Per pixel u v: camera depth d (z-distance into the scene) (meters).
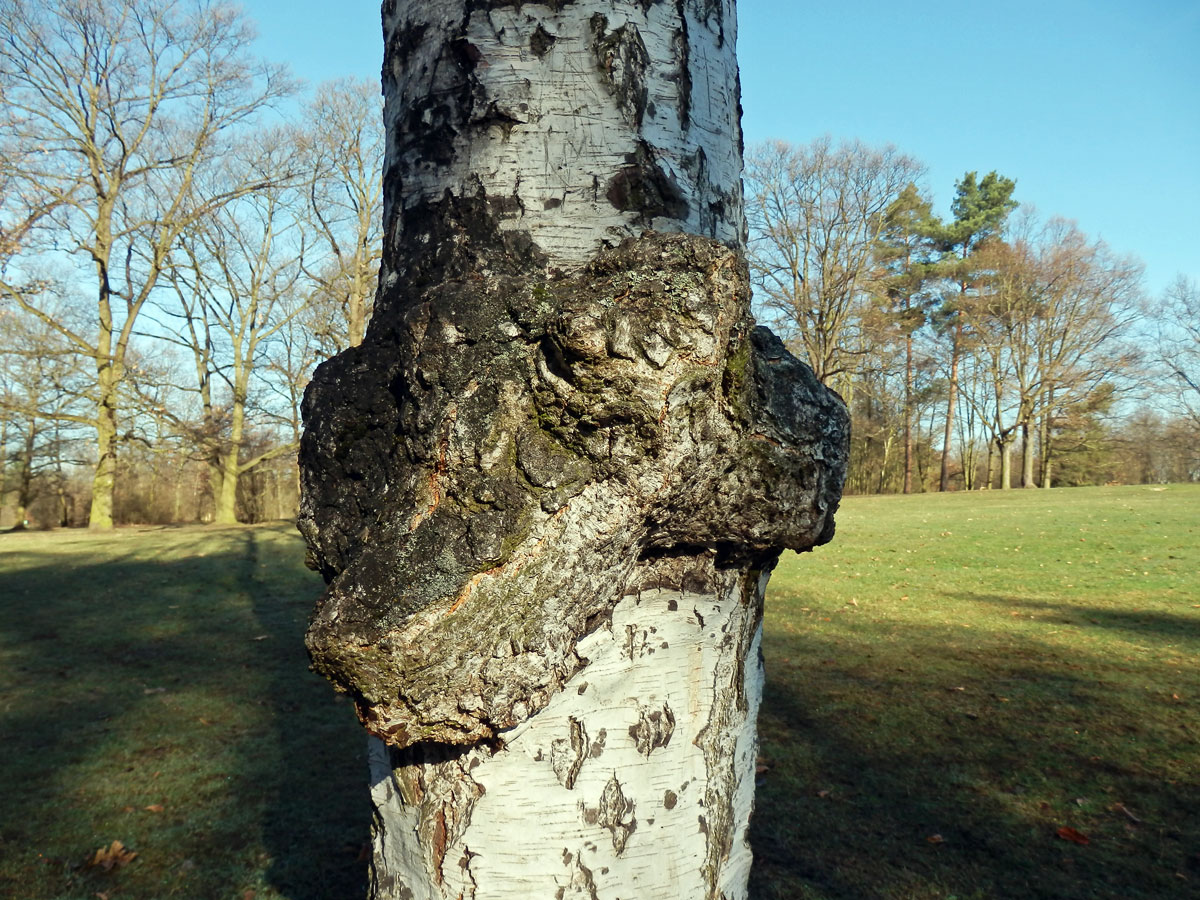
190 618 10.34
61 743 5.93
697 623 1.81
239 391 30.69
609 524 1.55
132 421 27.41
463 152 1.82
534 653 1.54
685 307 1.52
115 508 33.78
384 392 1.78
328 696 7.02
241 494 36.94
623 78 1.81
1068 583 11.41
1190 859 4.04
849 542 16.75
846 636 8.68
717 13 2.01
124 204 27.42
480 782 1.68
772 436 1.76
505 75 1.81
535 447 1.55
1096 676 6.95
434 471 1.58
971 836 4.32
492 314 1.58
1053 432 45.47
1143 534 15.83
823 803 4.73
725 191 1.99
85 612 10.75
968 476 49.66
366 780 5.25
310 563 1.93
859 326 36.84
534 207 1.78
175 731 6.18
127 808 4.87
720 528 1.76
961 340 45.19
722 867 1.84
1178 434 44.22
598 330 1.48
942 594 10.94
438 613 1.47
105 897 3.92
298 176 27.70
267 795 5.04
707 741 1.81
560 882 1.67
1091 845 4.19
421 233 1.86
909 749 5.47
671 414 1.53
